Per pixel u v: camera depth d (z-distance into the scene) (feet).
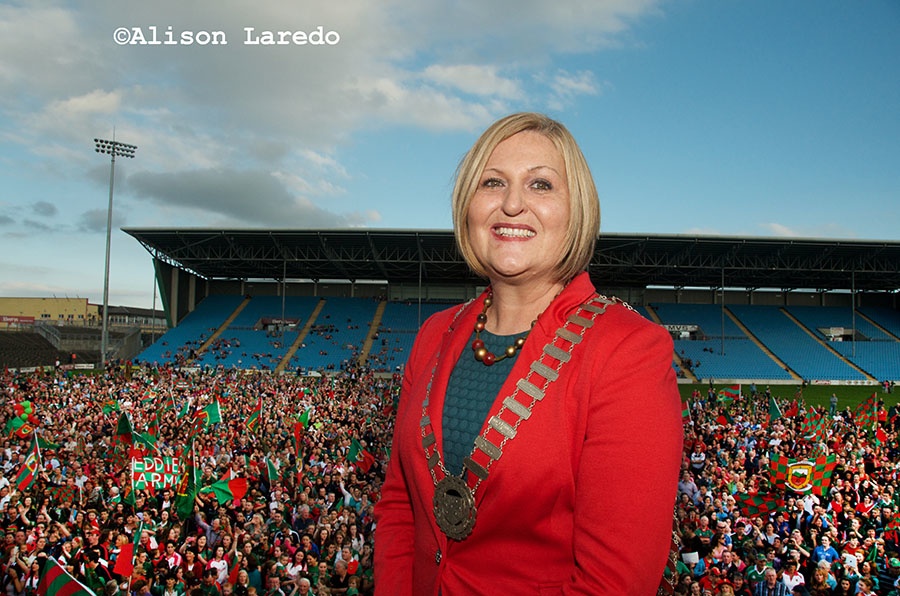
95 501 42.78
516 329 5.49
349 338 216.54
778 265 198.70
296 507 43.50
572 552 4.53
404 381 6.62
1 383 121.90
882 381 190.80
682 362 200.95
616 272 215.92
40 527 34.35
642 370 4.44
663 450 4.18
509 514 4.60
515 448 4.63
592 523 4.18
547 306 5.37
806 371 196.75
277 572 30.45
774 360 203.82
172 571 30.91
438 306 238.89
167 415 82.33
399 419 6.12
